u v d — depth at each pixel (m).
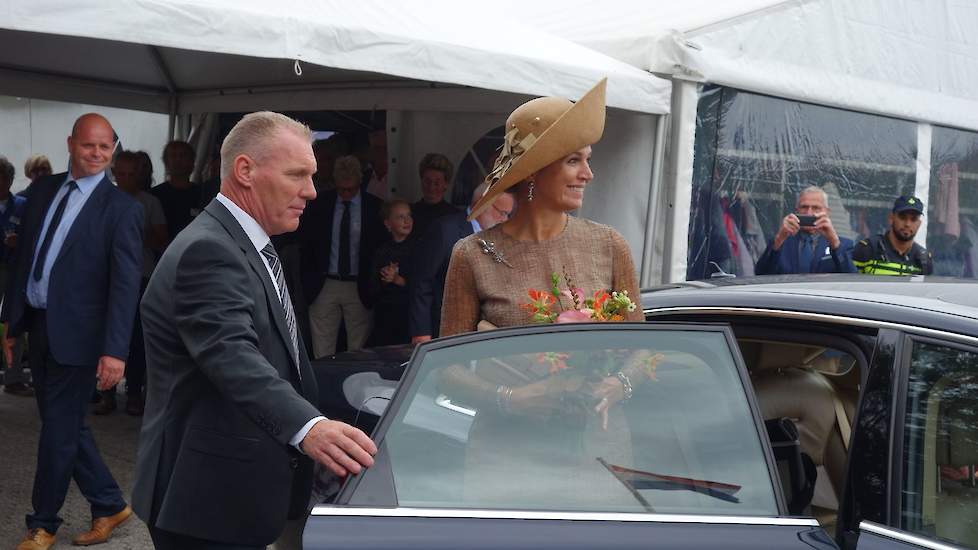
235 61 7.82
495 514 1.96
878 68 7.86
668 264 6.73
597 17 7.61
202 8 4.54
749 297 2.88
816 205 7.19
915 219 7.05
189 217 8.16
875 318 2.54
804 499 2.92
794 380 3.20
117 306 4.34
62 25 4.23
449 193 7.71
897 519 2.24
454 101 7.20
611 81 6.05
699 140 6.84
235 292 2.36
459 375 2.13
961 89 8.58
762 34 7.01
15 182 12.02
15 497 5.27
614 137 6.76
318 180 8.05
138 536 4.77
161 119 12.20
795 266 7.26
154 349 2.46
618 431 2.11
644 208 6.68
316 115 8.68
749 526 1.96
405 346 4.14
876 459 2.32
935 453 2.28
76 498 5.31
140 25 4.39
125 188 7.43
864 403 2.40
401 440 2.05
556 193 2.66
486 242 2.74
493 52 5.47
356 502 1.97
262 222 2.52
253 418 2.24
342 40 4.94
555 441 2.09
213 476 2.37
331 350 7.14
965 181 8.88
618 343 2.20
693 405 2.13
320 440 2.13
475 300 2.76
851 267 7.29
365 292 6.96
